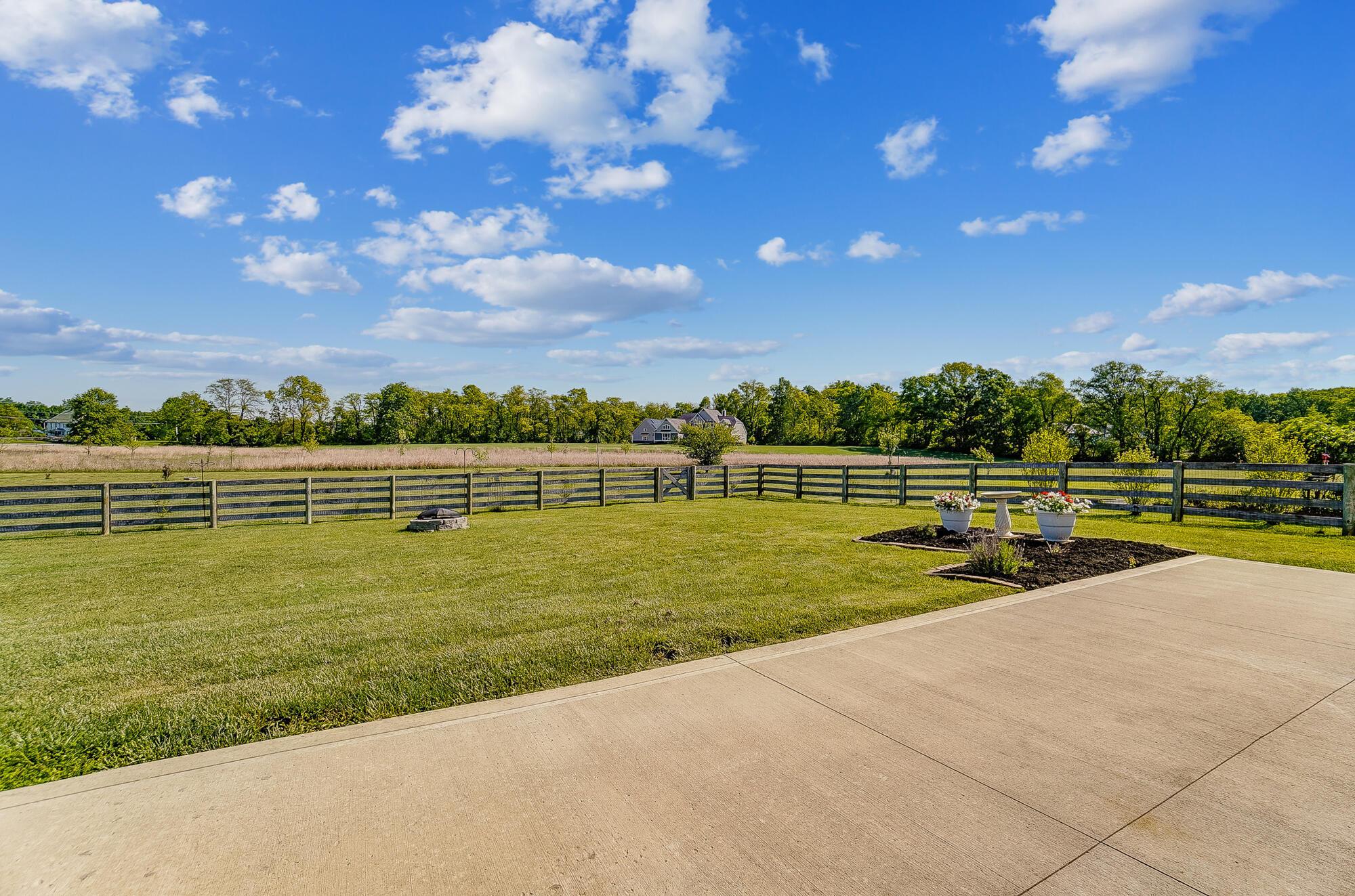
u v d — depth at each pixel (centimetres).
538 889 210
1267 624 505
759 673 409
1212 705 352
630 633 498
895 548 898
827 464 4094
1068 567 720
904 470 1664
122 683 409
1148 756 296
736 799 263
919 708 351
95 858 228
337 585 711
